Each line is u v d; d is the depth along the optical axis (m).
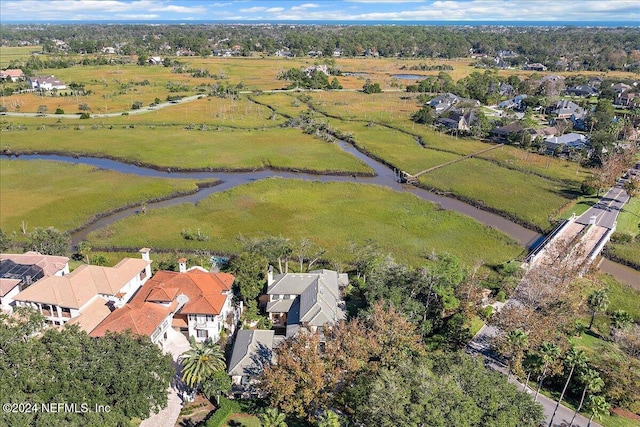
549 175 158.00
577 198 140.25
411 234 118.00
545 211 130.88
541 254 105.44
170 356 60.59
